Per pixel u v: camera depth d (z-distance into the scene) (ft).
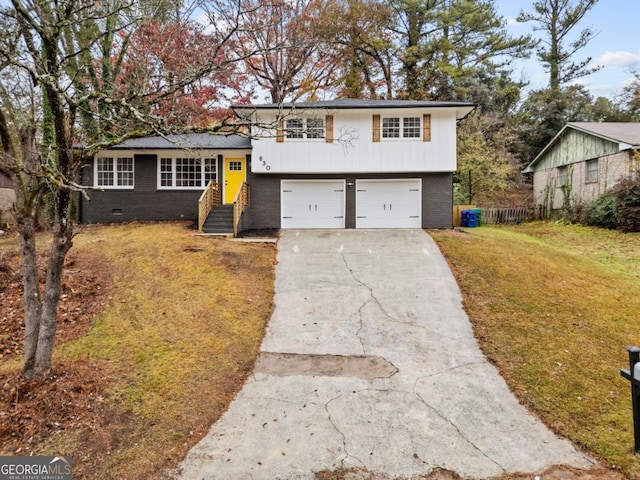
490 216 68.59
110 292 25.88
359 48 81.56
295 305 26.14
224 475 11.83
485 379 17.47
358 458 12.59
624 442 12.90
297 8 61.46
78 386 15.42
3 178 48.44
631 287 28.71
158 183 53.36
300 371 18.34
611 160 55.47
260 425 14.35
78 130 16.22
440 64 82.17
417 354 19.93
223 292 26.99
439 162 47.78
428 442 13.35
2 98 14.57
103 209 53.11
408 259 35.40
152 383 16.48
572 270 32.17
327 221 50.39
